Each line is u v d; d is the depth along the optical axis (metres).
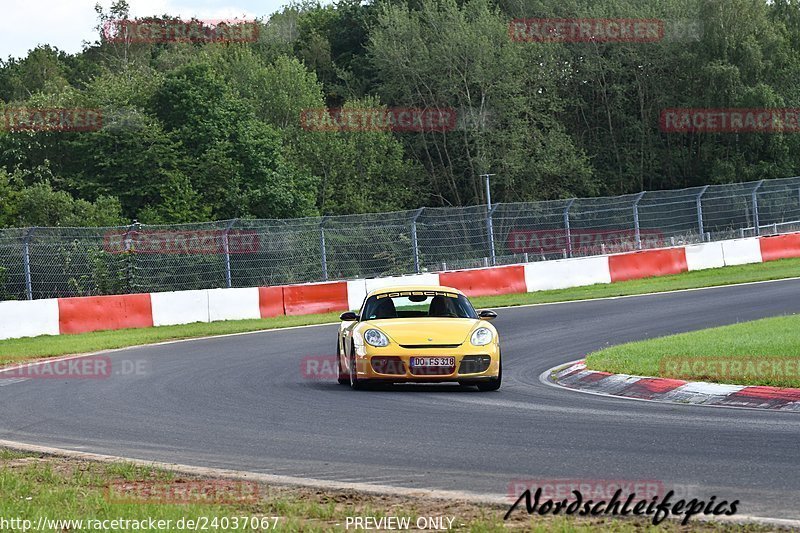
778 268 68.38
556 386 25.77
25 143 98.75
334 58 155.38
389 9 137.88
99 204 88.44
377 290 28.28
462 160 130.12
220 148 97.81
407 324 25.73
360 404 22.83
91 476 15.26
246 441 18.42
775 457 15.15
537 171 126.38
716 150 131.88
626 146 139.75
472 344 24.86
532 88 131.88
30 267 52.59
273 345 39.25
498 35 128.38
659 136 139.50
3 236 51.09
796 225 77.75
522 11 137.88
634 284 64.31
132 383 28.55
